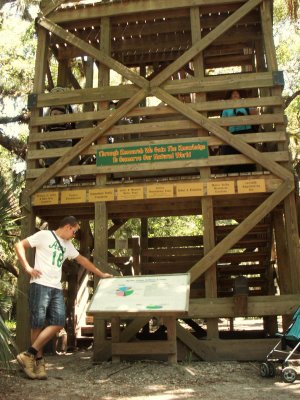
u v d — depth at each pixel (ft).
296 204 24.47
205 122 24.84
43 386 16.14
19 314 24.06
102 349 22.12
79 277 32.99
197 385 16.75
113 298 18.67
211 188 23.97
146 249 32.42
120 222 34.76
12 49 48.01
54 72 47.60
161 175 26.45
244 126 25.96
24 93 47.85
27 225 25.17
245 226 23.17
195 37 26.66
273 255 31.37
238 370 19.49
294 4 36.47
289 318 22.33
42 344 17.25
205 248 23.39
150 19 28.66
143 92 25.79
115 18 28.55
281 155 23.99
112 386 16.58
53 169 25.52
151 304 18.04
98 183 25.07
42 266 17.71
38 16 28.45
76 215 29.40
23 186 27.63
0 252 41.24
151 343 19.79
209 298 22.54
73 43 27.81
